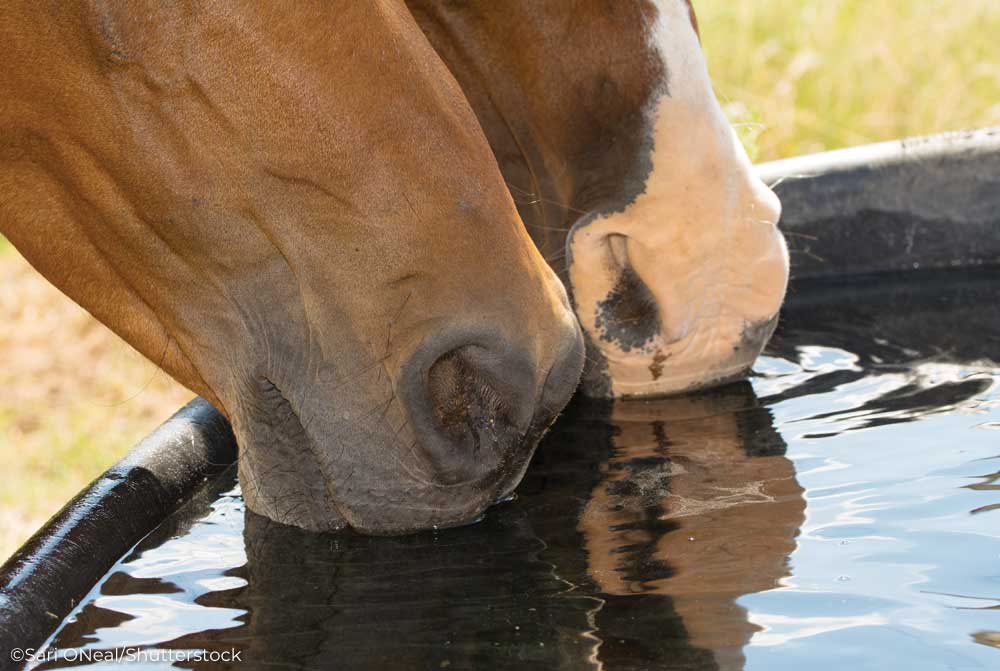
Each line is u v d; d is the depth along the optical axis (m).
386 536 2.25
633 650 1.78
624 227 2.35
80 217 2.20
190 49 1.90
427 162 1.89
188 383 2.36
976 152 3.79
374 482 2.08
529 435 2.07
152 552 2.32
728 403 2.84
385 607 2.00
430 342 1.93
